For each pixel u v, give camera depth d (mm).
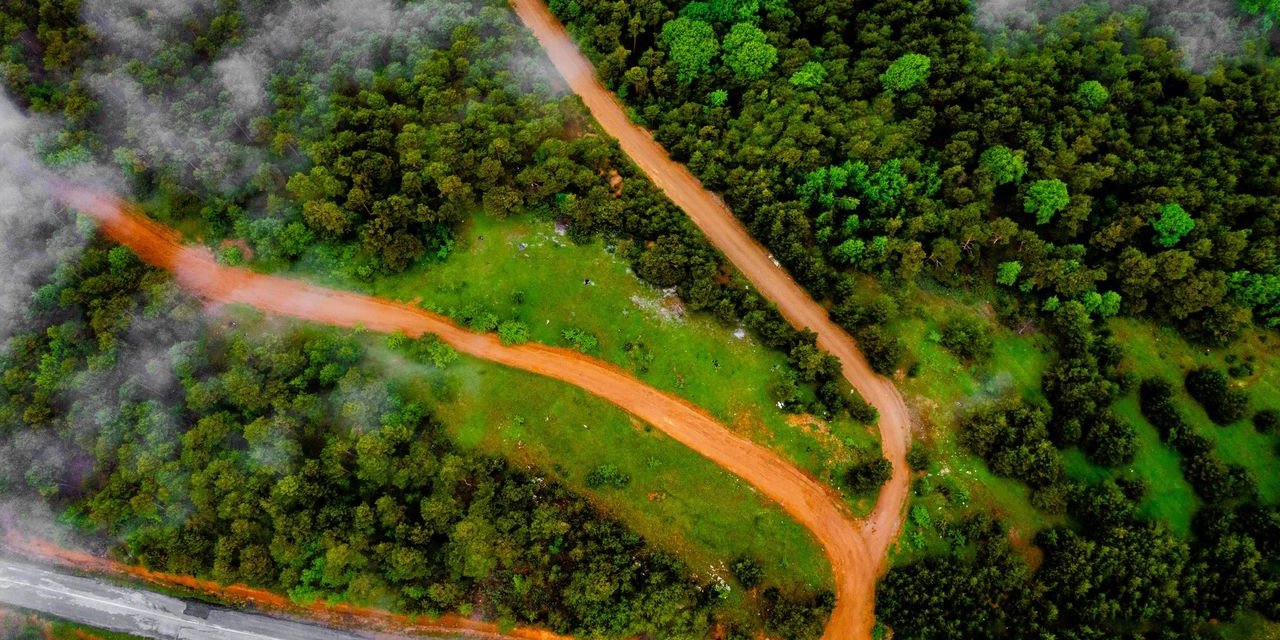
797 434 110875
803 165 117875
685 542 105750
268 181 116000
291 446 100438
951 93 121938
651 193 121938
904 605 101562
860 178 115688
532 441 109812
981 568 102062
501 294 117250
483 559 97562
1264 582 95625
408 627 102250
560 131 125938
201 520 98875
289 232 114625
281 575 97875
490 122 119250
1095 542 100875
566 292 117688
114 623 103875
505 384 112625
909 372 113562
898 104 124750
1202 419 110500
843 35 132875
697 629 98375
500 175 118500
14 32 121125
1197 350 114062
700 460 109750
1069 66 123000
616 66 129250
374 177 116125
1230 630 97750
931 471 109438
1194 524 104562
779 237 116250
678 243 116000
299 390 105875
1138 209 111375
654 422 111625
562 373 113875
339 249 117750
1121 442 104062
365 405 103750
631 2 132625
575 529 104562
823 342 116375
